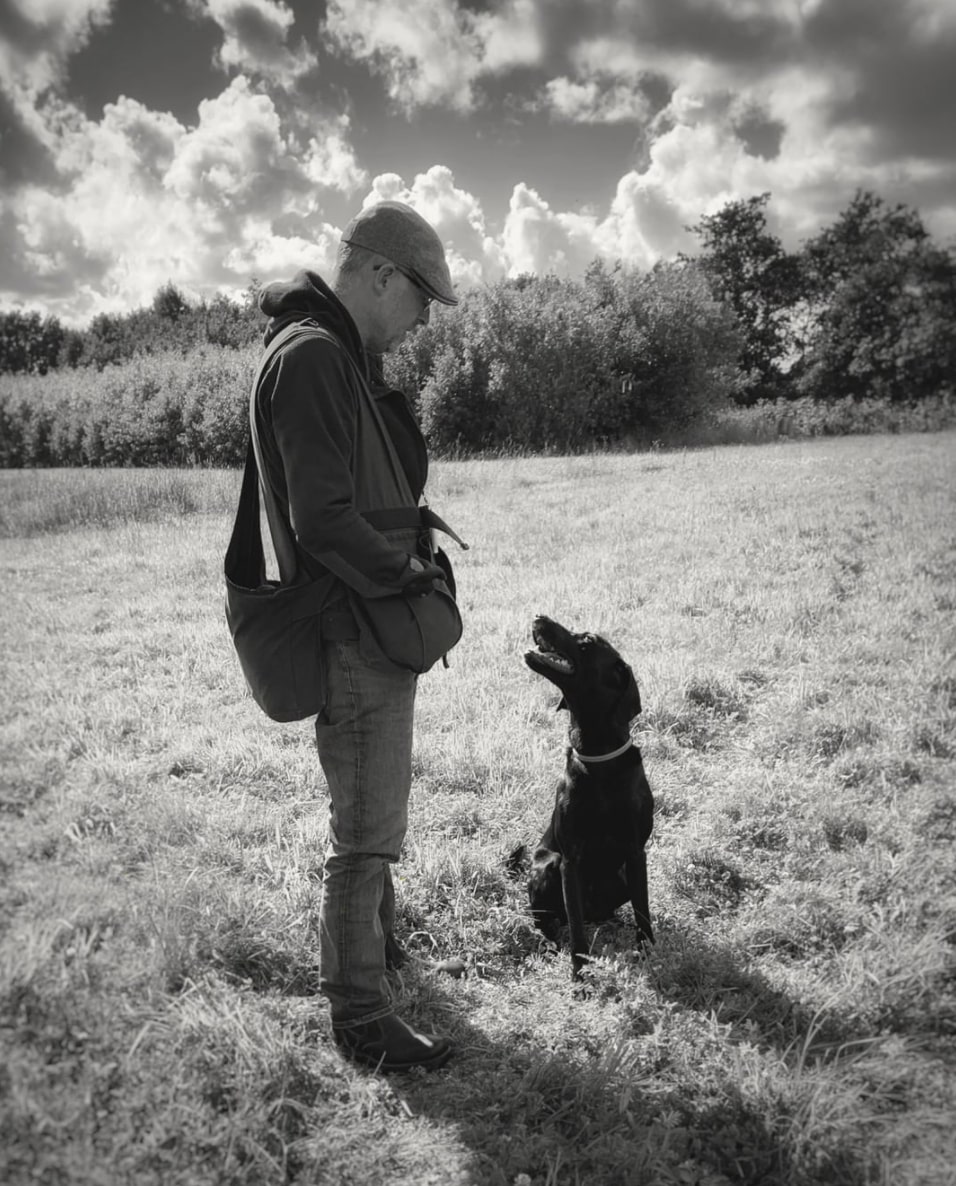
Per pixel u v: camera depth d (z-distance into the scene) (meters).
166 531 11.52
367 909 2.42
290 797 4.14
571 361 22.78
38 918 2.55
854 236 38.03
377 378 2.57
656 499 12.42
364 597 2.25
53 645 6.48
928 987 2.68
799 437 26.27
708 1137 2.22
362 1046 2.42
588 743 3.05
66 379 28.72
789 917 3.16
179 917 2.78
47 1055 1.96
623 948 3.21
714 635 6.31
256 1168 1.95
